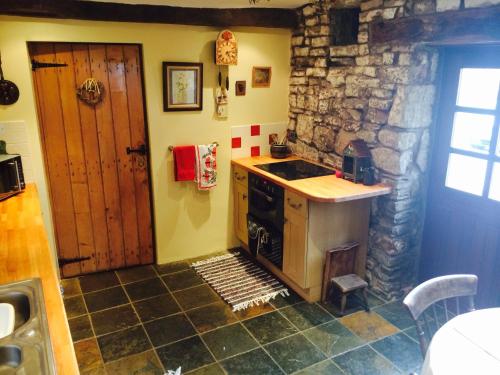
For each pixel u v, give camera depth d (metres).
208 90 3.48
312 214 2.82
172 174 3.53
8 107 2.88
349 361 2.43
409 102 2.69
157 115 3.35
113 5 2.96
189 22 3.22
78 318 2.86
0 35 2.75
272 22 3.48
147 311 2.96
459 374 1.39
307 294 3.05
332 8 3.14
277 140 3.91
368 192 2.76
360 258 3.17
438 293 1.82
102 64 3.12
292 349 2.54
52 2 2.77
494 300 2.65
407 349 2.54
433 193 2.95
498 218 2.55
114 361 2.44
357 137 3.09
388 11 2.70
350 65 3.08
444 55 2.72
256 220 3.48
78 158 3.25
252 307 3.00
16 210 2.44
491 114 2.51
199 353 2.51
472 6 2.25
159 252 3.67
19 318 1.50
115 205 3.46
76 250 3.43
